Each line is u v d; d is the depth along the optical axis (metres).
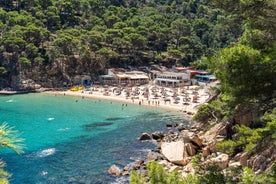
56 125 69.69
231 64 13.67
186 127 66.00
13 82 125.06
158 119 78.25
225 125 42.41
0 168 10.09
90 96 114.12
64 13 180.38
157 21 196.25
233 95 14.35
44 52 135.88
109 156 47.06
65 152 49.06
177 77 131.75
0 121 72.69
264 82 13.79
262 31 15.02
